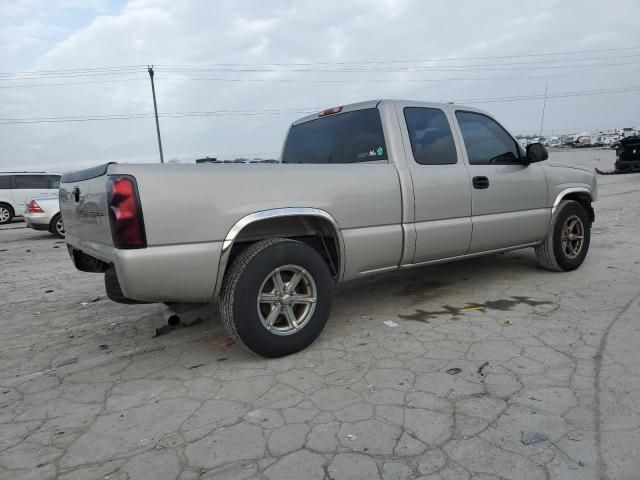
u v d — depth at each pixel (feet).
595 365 10.27
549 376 9.87
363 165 12.72
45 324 15.31
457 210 14.46
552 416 8.42
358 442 7.91
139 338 13.51
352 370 10.62
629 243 23.56
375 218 12.67
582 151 158.20
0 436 8.59
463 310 14.39
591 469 7.05
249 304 10.69
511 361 10.66
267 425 8.54
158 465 7.55
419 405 8.98
